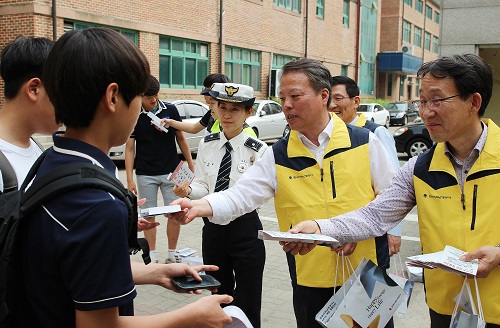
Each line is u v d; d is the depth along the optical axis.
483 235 1.76
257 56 22.20
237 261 3.11
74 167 1.17
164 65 17.28
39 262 1.14
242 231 3.07
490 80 1.78
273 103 16.23
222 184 3.25
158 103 4.76
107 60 1.18
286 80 2.26
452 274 1.85
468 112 1.76
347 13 30.47
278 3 23.38
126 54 1.21
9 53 1.81
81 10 13.77
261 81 22.38
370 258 2.32
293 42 24.50
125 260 1.15
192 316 1.28
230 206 2.33
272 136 15.67
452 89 1.74
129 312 1.32
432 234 1.87
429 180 1.89
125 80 1.21
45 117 1.87
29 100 1.84
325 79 2.26
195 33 18.20
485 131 1.81
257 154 3.25
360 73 33.38
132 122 1.29
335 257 2.27
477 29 6.12
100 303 1.10
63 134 1.30
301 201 2.29
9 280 1.13
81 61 1.16
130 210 1.21
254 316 3.13
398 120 25.89
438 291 1.90
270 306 4.04
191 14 17.94
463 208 1.80
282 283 4.54
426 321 3.72
